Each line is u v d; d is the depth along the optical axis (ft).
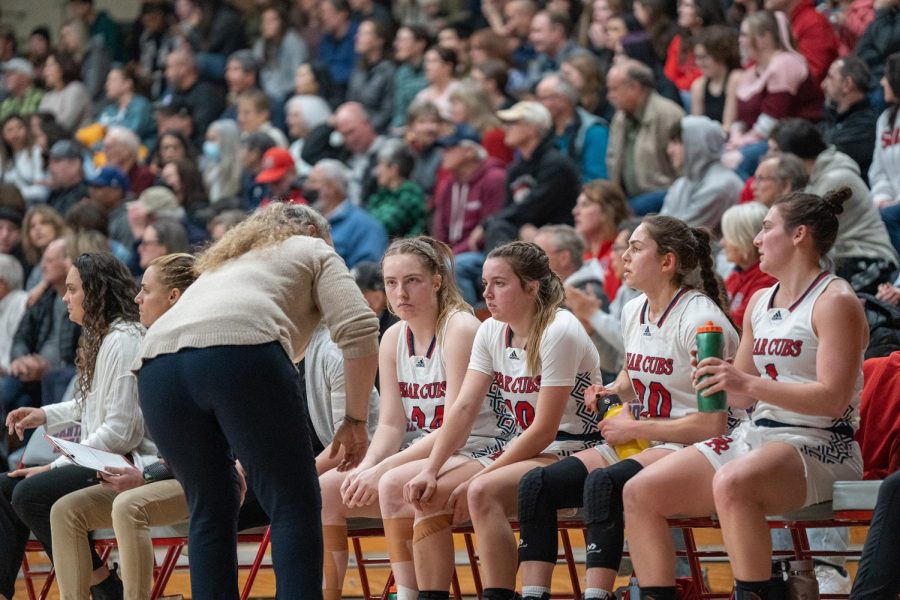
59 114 78.33
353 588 38.65
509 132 50.39
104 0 93.35
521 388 28.35
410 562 28.12
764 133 49.75
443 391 29.73
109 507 30.19
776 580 24.04
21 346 49.80
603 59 62.69
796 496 24.41
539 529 25.79
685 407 26.91
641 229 27.30
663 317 27.12
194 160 65.31
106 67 82.84
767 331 25.89
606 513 25.22
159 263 30.40
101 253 31.86
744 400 27.09
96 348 31.30
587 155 53.26
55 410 33.55
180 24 80.53
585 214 45.03
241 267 24.70
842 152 45.88
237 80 72.02
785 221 25.57
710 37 52.70
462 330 29.27
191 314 23.88
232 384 23.26
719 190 45.93
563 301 28.66
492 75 59.21
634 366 27.53
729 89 52.11
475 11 73.10
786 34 51.01
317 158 62.75
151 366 23.94
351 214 52.21
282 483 23.66
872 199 40.40
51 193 65.46
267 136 61.67
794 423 25.27
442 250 30.25
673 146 47.34
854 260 39.34
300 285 24.91
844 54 55.77
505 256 28.09
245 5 80.38
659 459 25.50
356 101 68.85
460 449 29.37
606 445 27.37
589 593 25.11
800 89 50.14
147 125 74.79
